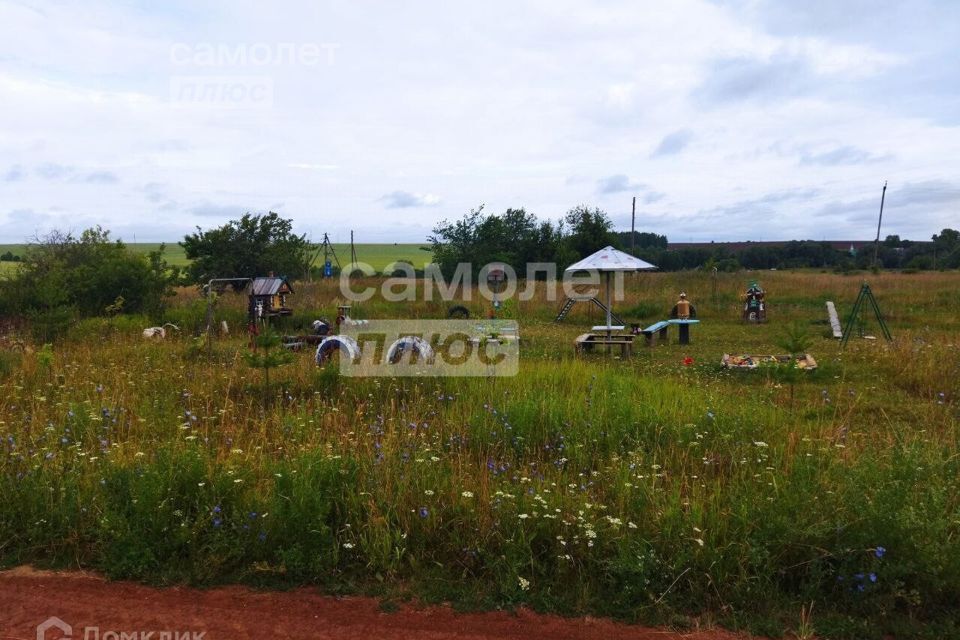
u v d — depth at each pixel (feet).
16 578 12.05
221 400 24.26
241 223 85.20
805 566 11.73
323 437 19.40
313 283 82.38
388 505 13.43
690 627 10.71
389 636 10.33
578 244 111.55
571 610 11.12
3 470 15.11
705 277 92.99
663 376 31.71
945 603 11.14
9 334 40.24
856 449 17.15
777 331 53.62
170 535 12.71
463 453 18.19
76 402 22.06
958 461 15.17
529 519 12.95
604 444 19.13
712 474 16.76
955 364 30.25
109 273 50.93
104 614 10.87
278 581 11.94
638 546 12.13
